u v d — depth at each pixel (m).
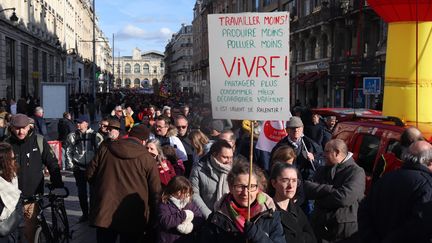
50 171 6.97
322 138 9.94
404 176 4.11
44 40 50.97
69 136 9.38
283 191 4.50
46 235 6.76
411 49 8.85
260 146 7.92
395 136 6.46
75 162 9.23
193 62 113.44
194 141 7.53
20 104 21.55
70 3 73.19
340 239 5.39
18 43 41.75
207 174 5.69
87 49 100.12
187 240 5.23
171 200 5.27
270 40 4.68
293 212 4.54
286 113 4.71
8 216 5.19
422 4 8.44
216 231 4.19
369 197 4.43
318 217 5.52
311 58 36.81
